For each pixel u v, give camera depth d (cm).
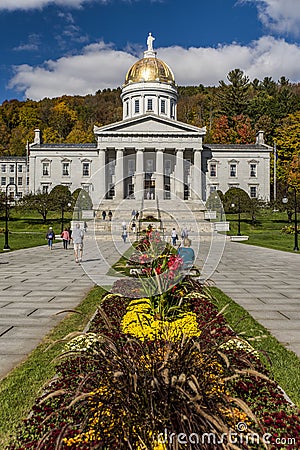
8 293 1223
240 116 9250
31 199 5334
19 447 381
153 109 7556
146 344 459
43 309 997
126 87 7719
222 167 7669
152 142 6669
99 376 427
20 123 12262
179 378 362
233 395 457
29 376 557
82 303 1035
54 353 650
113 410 365
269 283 1431
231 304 1009
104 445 353
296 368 586
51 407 440
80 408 401
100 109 12394
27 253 2675
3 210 5322
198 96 11919
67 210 5278
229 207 5312
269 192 7706
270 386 489
